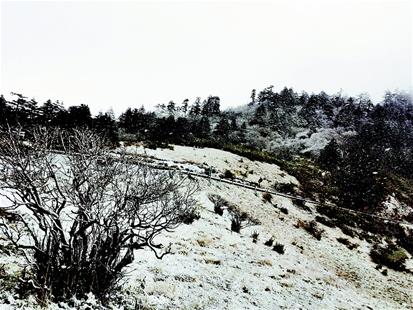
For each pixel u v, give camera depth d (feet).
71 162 15.05
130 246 15.97
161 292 19.13
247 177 79.20
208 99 367.45
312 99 349.00
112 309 15.10
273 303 24.13
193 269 24.88
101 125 75.51
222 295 22.18
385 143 221.46
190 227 36.68
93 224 15.23
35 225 21.11
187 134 148.25
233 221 43.21
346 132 268.62
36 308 12.75
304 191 85.40
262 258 35.24
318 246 53.11
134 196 15.15
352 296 34.42
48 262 13.74
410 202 101.65
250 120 318.86
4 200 23.52
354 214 78.48
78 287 14.79
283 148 232.94
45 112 68.49
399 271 54.70
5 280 14.11
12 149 13.67
